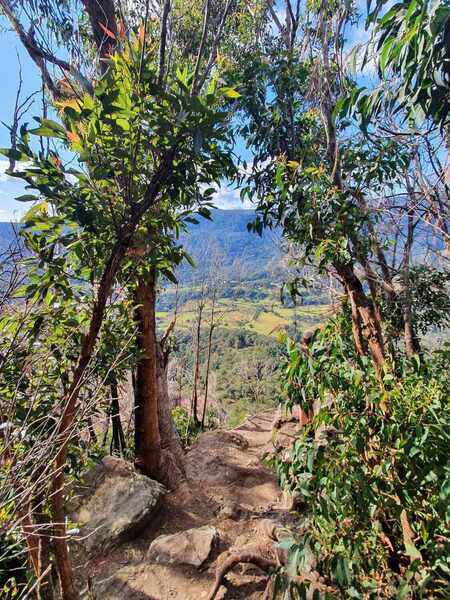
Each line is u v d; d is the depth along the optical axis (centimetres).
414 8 125
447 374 238
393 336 322
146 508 420
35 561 195
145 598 323
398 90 159
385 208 260
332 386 195
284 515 400
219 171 190
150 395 483
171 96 148
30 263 170
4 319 183
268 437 742
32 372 205
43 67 265
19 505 152
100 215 162
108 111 145
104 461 471
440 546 170
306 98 286
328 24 251
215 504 480
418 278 328
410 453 172
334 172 271
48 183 153
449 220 220
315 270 340
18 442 175
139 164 171
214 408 1238
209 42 325
